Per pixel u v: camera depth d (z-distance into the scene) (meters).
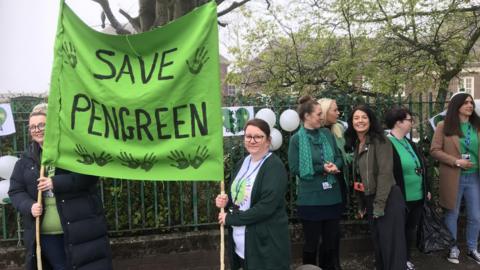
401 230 4.24
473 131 5.13
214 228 5.37
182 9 6.74
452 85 11.12
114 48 3.37
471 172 5.17
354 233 5.62
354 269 5.26
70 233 3.43
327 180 4.50
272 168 3.31
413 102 5.79
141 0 7.40
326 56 9.55
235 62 10.33
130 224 5.09
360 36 8.95
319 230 4.58
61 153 3.40
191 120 3.32
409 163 4.70
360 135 4.51
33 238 3.49
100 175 3.37
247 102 5.39
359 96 5.75
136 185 5.16
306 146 4.50
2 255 4.74
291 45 9.82
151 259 5.02
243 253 3.40
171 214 5.27
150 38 3.33
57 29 3.37
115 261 4.94
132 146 3.35
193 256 5.12
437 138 5.23
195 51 3.27
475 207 5.23
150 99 3.30
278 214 3.35
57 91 3.38
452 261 5.32
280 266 3.31
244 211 3.27
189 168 3.32
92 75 3.34
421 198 4.80
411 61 8.72
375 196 4.31
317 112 4.46
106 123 3.37
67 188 3.44
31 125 3.55
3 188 4.43
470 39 8.79
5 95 5.90
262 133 3.36
